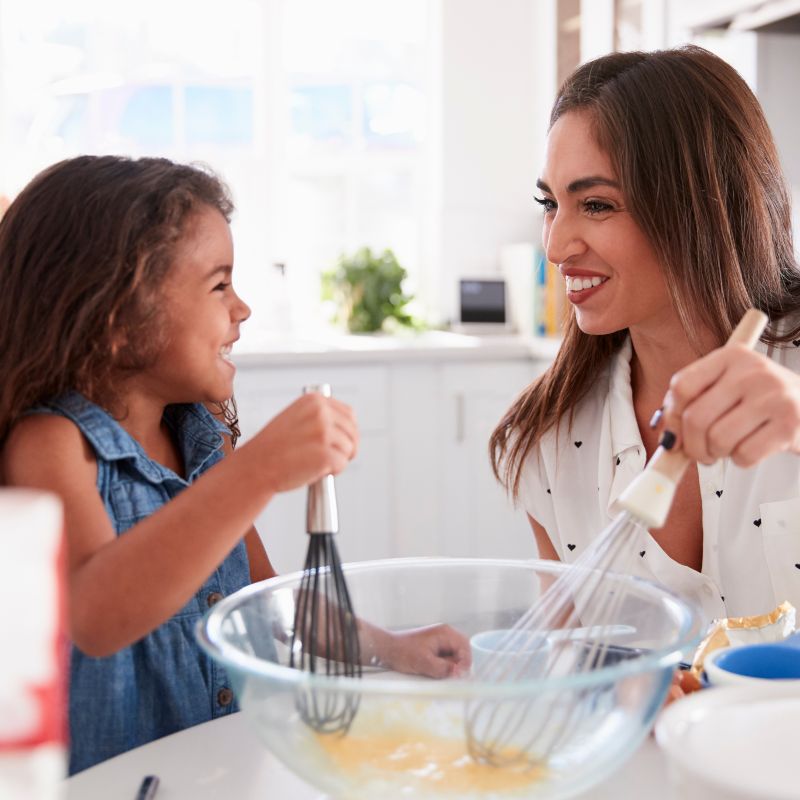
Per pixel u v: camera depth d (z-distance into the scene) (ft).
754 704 1.97
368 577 2.89
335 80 11.32
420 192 11.64
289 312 10.57
